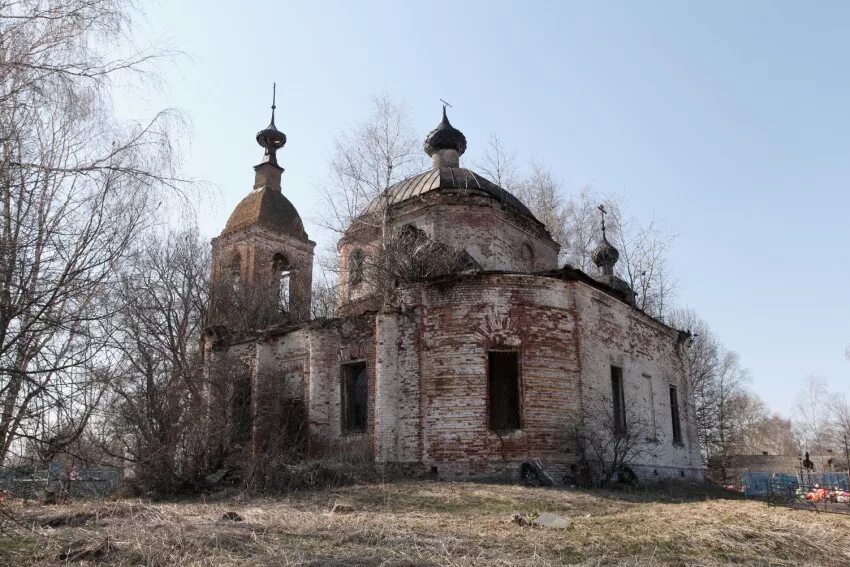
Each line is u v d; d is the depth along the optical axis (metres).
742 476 23.34
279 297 32.78
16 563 8.38
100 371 9.19
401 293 21.33
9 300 8.02
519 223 27.81
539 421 19.69
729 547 9.54
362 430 21.92
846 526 11.95
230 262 34.53
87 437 13.55
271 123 38.44
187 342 27.25
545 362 20.25
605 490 19.08
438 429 19.70
